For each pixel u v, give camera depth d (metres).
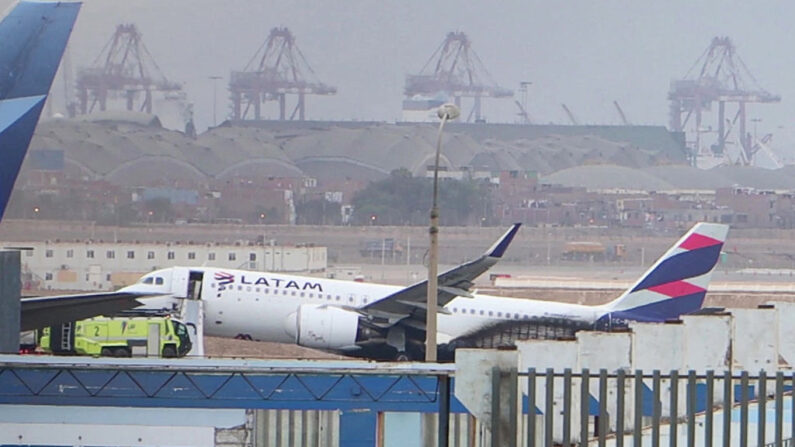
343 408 100.00
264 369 98.06
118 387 99.94
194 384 99.94
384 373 98.69
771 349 114.00
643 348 105.94
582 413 97.50
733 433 103.81
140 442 99.81
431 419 99.69
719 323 107.31
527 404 98.38
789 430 103.75
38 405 99.50
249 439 100.06
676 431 99.00
